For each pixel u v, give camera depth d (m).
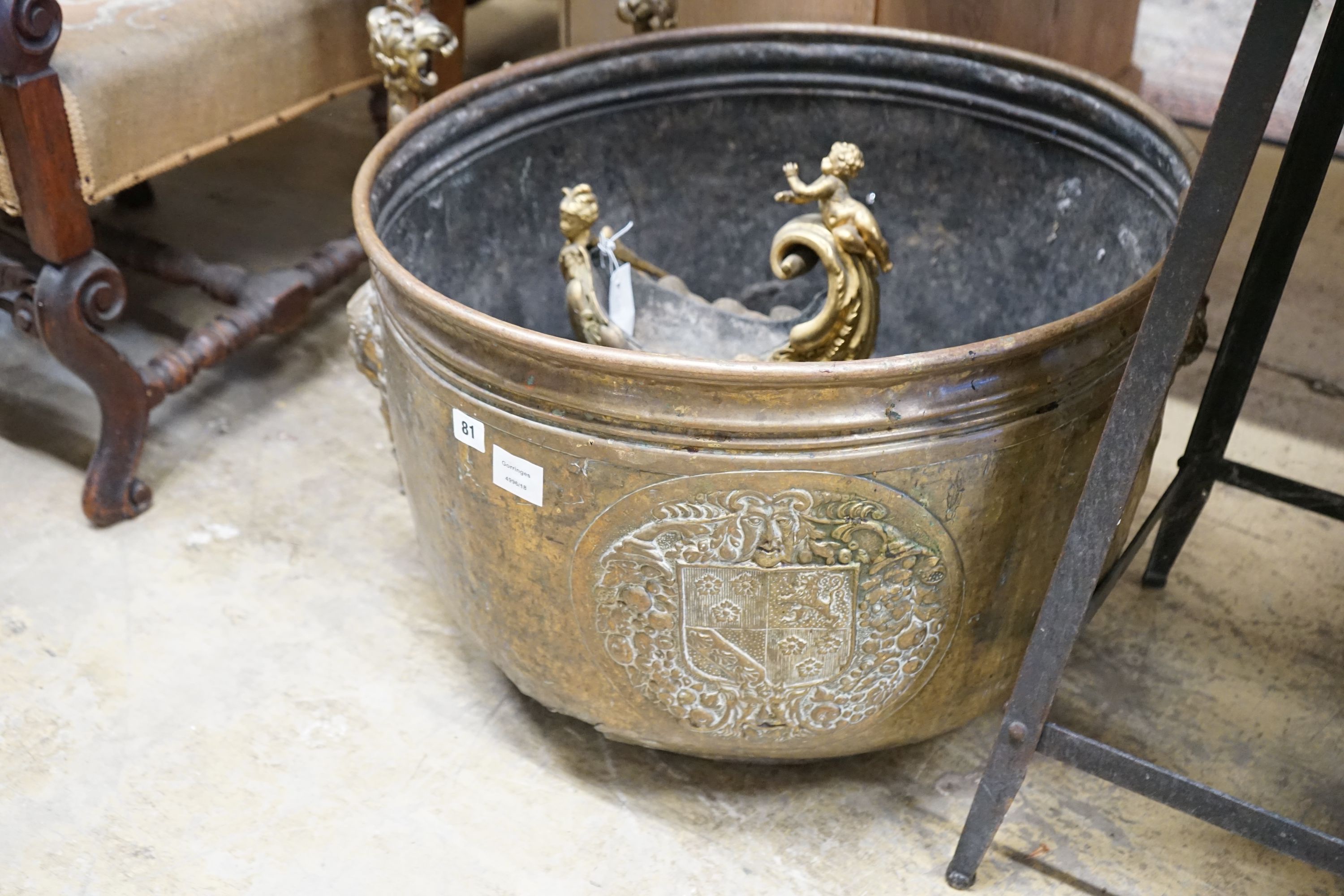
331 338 2.16
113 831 1.32
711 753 1.27
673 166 1.67
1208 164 0.88
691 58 1.60
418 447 1.21
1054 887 1.27
